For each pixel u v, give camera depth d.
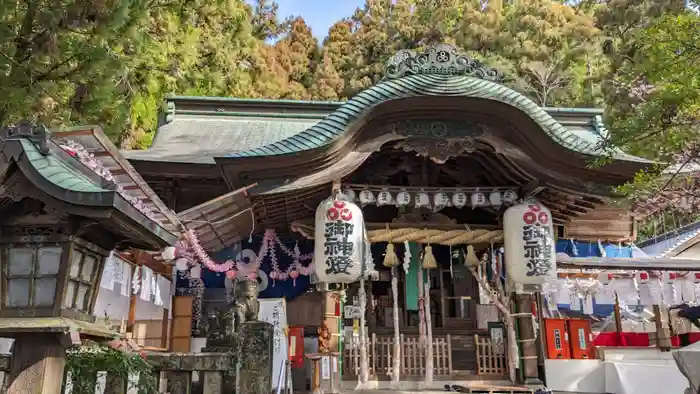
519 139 9.51
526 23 31.28
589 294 12.56
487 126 9.59
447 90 9.10
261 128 14.55
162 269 10.51
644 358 10.96
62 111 7.97
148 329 10.13
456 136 9.53
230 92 21.06
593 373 10.55
